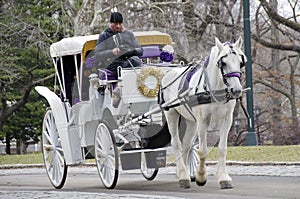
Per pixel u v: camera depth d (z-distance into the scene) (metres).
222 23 60.94
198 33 57.91
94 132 26.00
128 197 21.25
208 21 60.84
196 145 26.48
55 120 26.80
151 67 24.94
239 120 65.25
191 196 21.48
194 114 23.45
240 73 22.28
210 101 22.70
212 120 23.11
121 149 24.52
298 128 64.06
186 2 55.94
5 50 57.28
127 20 55.78
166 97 24.47
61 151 27.41
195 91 23.03
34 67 57.62
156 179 29.00
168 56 26.55
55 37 57.12
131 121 24.47
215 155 38.66
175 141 24.70
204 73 22.92
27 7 59.22
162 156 25.39
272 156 37.03
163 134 25.17
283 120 66.12
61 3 54.66
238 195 21.61
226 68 22.16
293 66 71.00
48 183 30.11
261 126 76.88
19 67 58.56
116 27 25.17
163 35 27.33
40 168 41.78
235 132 66.12
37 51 57.34
